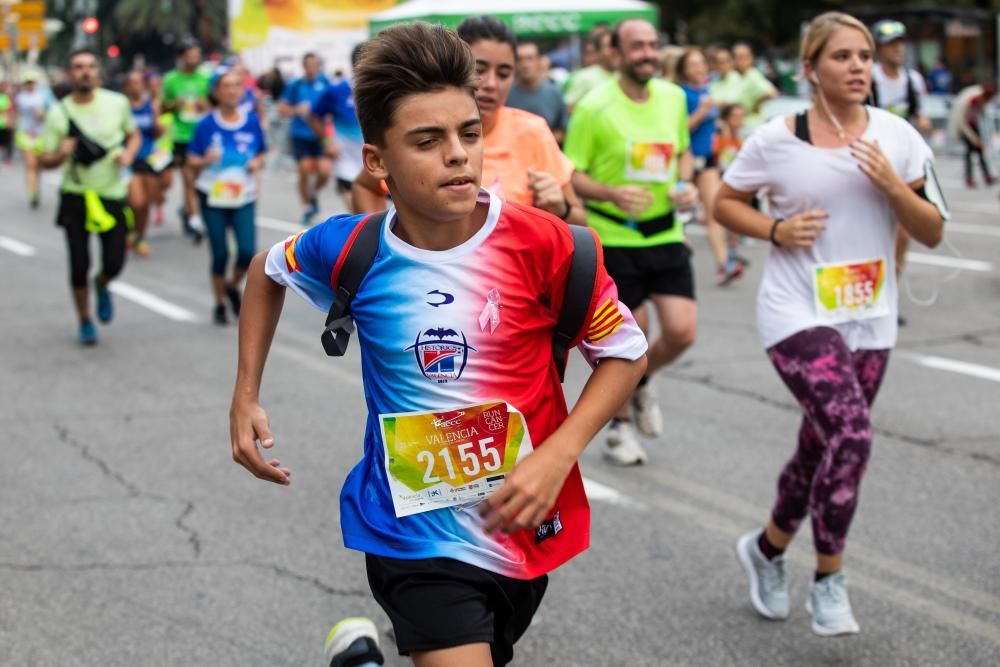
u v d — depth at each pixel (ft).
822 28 23.72
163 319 56.59
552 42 148.97
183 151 81.56
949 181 107.55
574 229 15.15
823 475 22.48
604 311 15.19
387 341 15.16
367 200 29.19
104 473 34.22
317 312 58.54
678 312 33.09
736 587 26.22
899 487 31.99
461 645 14.88
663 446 36.11
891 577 26.37
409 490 15.38
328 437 37.37
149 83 101.55
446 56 14.02
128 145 51.11
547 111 48.70
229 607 25.41
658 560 27.66
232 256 76.07
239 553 28.25
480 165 14.37
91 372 46.42
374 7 168.86
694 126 49.80
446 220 14.47
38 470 34.53
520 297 14.98
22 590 26.30
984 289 59.26
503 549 15.37
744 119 80.74
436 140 14.10
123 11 370.94
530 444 15.37
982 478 32.55
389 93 14.01
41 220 93.81
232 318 56.39
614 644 23.63
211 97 53.78
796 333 23.67
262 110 108.68
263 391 43.21
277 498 31.91
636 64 32.19
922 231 23.48
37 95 130.00
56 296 62.59
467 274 14.93
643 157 32.50
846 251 23.91
